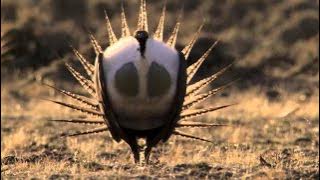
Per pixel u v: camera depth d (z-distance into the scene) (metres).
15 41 84.12
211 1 100.75
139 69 27.48
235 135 45.19
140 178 27.59
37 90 73.44
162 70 27.59
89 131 29.72
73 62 70.44
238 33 92.38
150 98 27.61
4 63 81.12
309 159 34.25
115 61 27.84
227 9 99.00
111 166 31.30
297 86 76.25
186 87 28.39
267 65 84.19
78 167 31.62
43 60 82.31
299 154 35.19
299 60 85.44
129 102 27.73
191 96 29.56
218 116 55.81
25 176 29.53
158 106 27.91
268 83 77.88
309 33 93.06
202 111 29.62
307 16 95.44
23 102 68.06
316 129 49.12
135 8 92.12
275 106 61.44
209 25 93.81
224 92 72.38
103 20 93.19
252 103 63.25
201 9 97.94
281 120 53.66
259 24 96.38
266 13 98.94
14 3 95.00
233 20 97.00
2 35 83.81
